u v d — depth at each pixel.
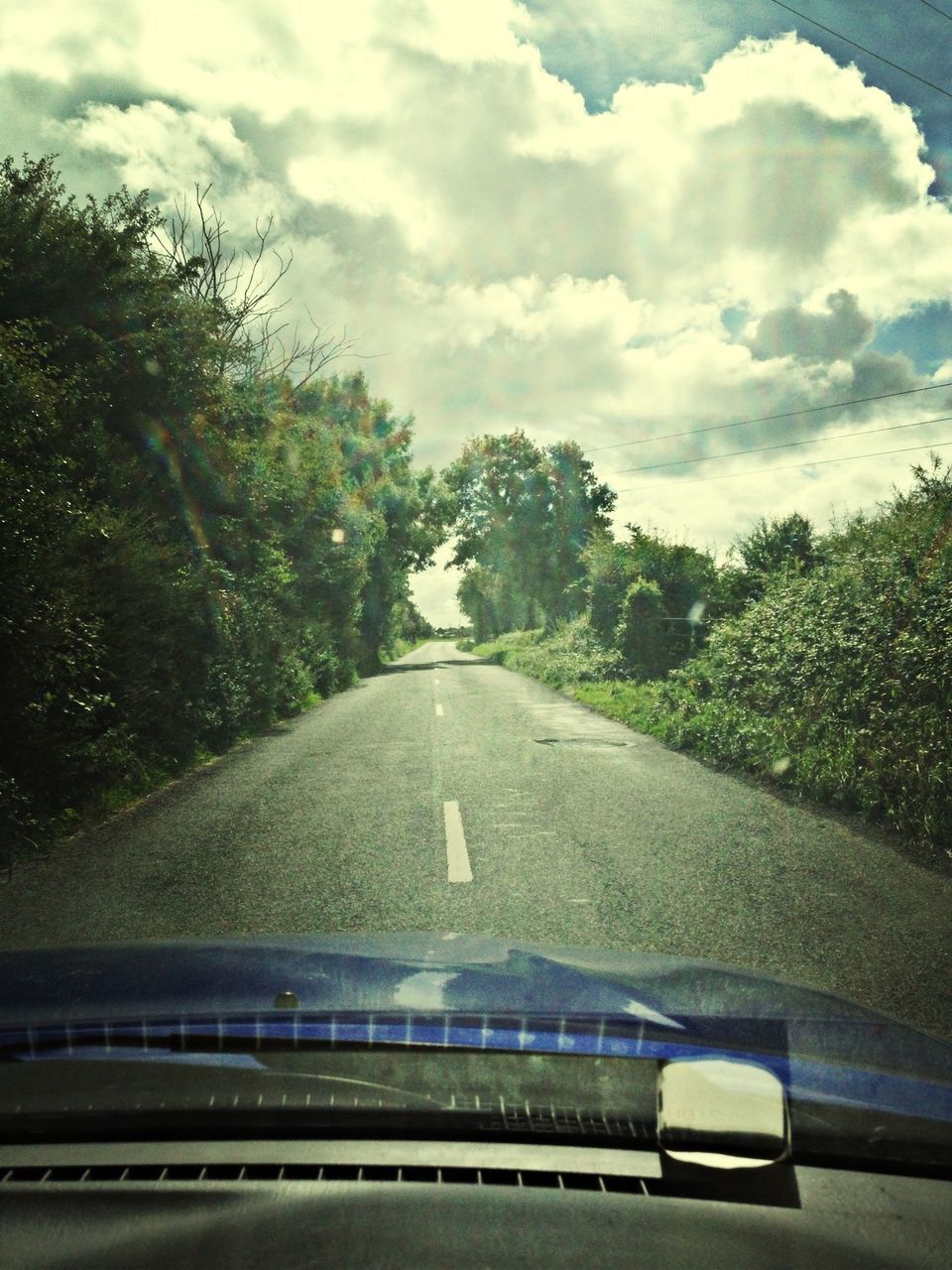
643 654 26.16
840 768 8.38
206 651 12.33
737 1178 1.45
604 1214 1.35
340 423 43.16
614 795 8.62
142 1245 1.25
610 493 75.38
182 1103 1.51
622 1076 1.67
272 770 10.61
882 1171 1.50
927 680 8.72
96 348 11.35
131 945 2.45
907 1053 1.95
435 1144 1.49
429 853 6.33
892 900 5.21
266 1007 1.90
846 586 12.61
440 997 2.00
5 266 9.57
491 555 76.62
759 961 4.17
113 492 10.47
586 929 4.66
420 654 76.94
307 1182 1.39
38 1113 1.48
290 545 23.30
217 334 15.12
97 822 7.77
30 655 6.87
